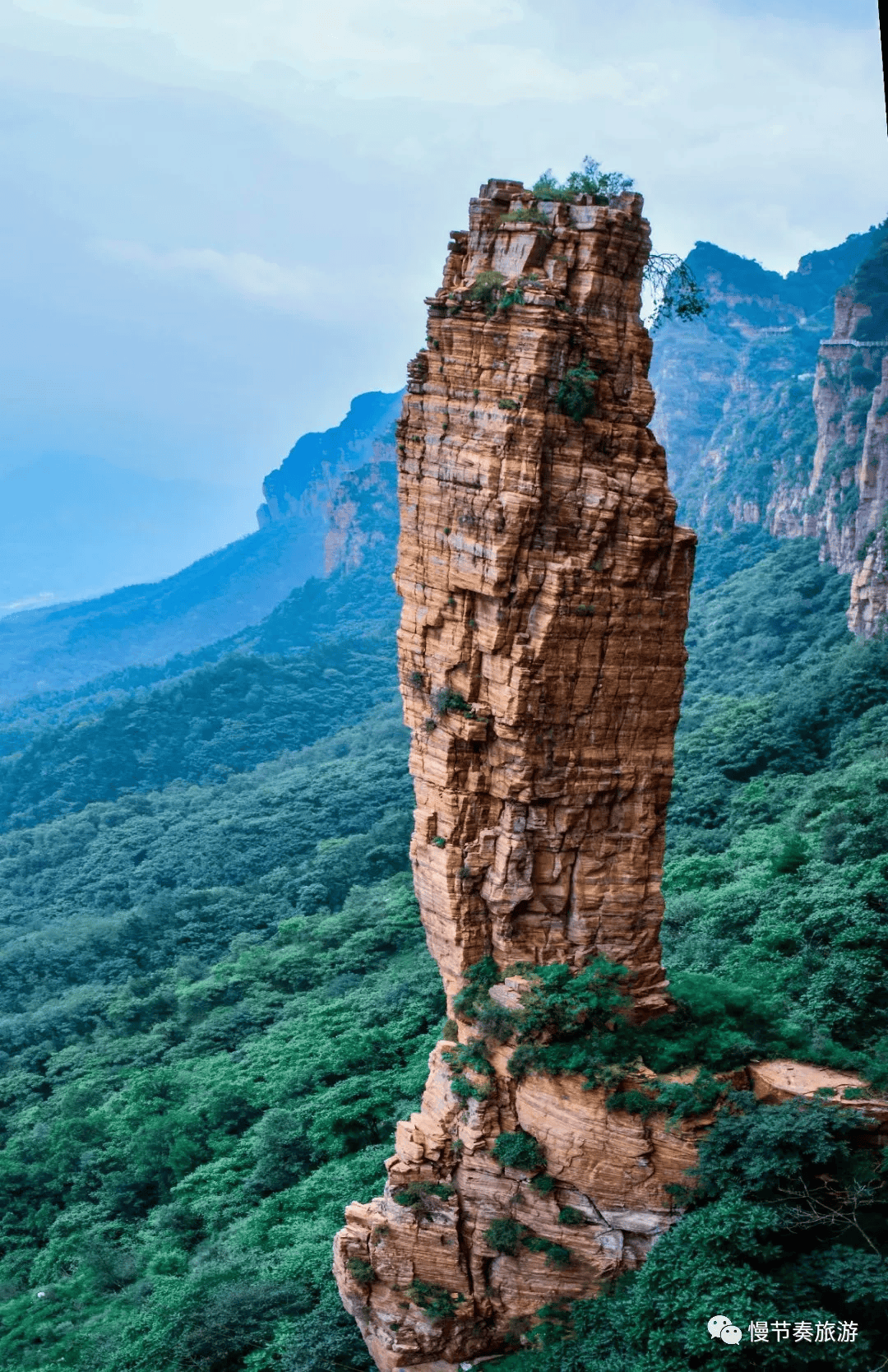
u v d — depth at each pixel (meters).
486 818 30.62
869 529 126.31
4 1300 52.19
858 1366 23.47
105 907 119.81
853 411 148.88
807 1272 25.50
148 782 175.88
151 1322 40.28
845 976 40.03
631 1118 27.89
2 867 137.50
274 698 197.88
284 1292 39.19
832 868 54.34
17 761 184.38
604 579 28.88
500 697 29.36
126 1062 77.31
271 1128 53.84
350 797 131.00
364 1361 33.91
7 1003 97.94
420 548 30.55
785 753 87.31
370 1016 65.81
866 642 99.94
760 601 147.88
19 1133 69.69
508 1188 29.17
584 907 30.56
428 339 29.98
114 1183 58.34
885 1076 28.36
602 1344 26.39
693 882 63.84
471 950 31.02
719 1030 30.03
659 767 30.33
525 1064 29.06
